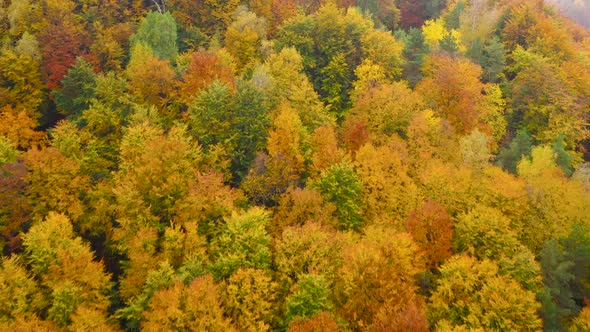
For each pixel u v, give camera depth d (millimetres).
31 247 31250
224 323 26234
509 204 40812
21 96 50500
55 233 32344
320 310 27969
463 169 42562
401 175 42219
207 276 28234
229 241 32781
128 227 34125
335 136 50250
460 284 31234
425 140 47562
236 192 38375
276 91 50562
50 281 29828
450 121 53656
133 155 39750
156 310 26781
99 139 45219
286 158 41656
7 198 34781
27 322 27719
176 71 52281
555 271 31969
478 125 54688
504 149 51031
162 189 36125
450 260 32688
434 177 41719
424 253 33719
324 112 50875
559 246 34062
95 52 55625
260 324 27281
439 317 30656
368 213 41250
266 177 39594
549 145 55312
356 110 53125
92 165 41594
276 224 37719
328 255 32531
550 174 43219
